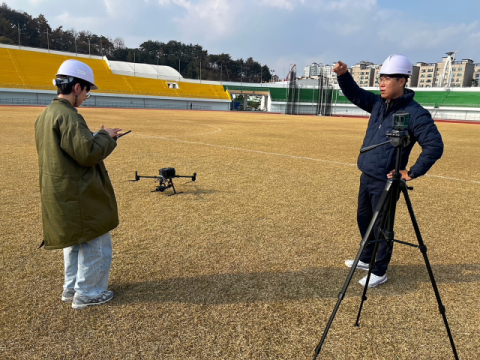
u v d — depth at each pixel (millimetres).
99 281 2723
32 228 4254
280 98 70688
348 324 2641
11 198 5371
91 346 2312
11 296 2848
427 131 2605
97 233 2479
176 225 4512
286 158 10039
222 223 4637
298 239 4191
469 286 3242
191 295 2947
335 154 11156
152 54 109750
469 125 37094
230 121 28031
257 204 5504
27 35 91375
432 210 5551
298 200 5812
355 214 5172
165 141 12898
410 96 2811
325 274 3383
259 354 2287
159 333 2459
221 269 3410
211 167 8320
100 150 2229
